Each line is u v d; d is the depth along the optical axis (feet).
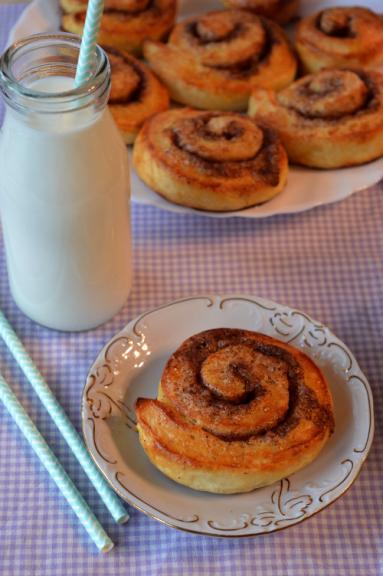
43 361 1.88
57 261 1.77
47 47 1.67
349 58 2.40
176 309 1.87
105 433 1.71
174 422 1.65
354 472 1.66
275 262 2.06
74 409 1.82
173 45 2.39
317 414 1.68
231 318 1.87
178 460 1.62
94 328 1.93
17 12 2.59
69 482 1.69
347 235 2.11
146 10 2.44
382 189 2.21
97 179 1.69
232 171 2.06
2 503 1.70
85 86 1.58
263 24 2.45
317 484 1.65
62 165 1.66
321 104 2.21
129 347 1.82
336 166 2.18
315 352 1.82
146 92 2.27
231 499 1.64
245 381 1.70
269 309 1.87
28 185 1.67
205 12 2.57
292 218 2.14
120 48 2.42
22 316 1.94
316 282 2.03
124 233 1.83
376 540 1.67
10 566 1.63
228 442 1.64
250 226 2.12
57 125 1.62
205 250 2.08
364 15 2.47
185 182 2.04
